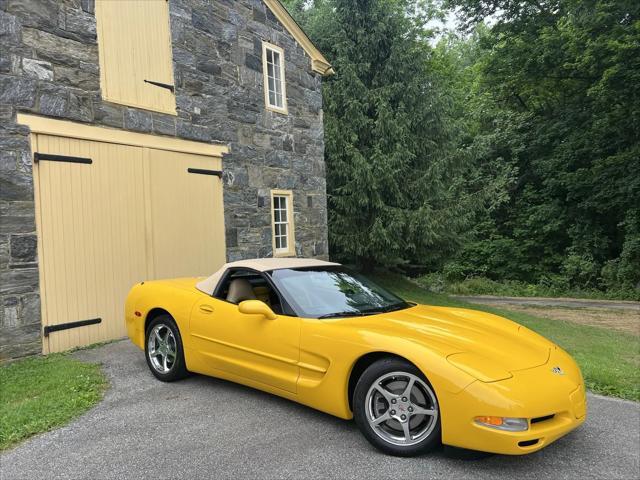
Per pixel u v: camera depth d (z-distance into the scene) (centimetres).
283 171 1086
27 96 616
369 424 329
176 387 475
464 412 290
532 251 2383
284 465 313
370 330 347
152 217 776
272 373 394
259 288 468
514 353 335
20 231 600
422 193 1505
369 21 1565
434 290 2306
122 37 745
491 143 2469
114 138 721
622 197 1942
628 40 1614
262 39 1045
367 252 1552
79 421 393
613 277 1981
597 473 302
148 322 520
